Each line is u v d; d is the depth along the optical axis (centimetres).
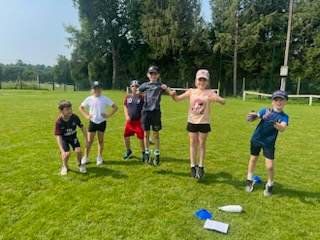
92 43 4134
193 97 598
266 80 3516
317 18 3281
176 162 718
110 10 4019
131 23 4022
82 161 650
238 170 676
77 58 4322
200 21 3622
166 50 3600
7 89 3894
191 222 456
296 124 1293
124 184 581
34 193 536
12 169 646
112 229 435
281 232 436
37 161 700
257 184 598
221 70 3706
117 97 2375
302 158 783
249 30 3300
